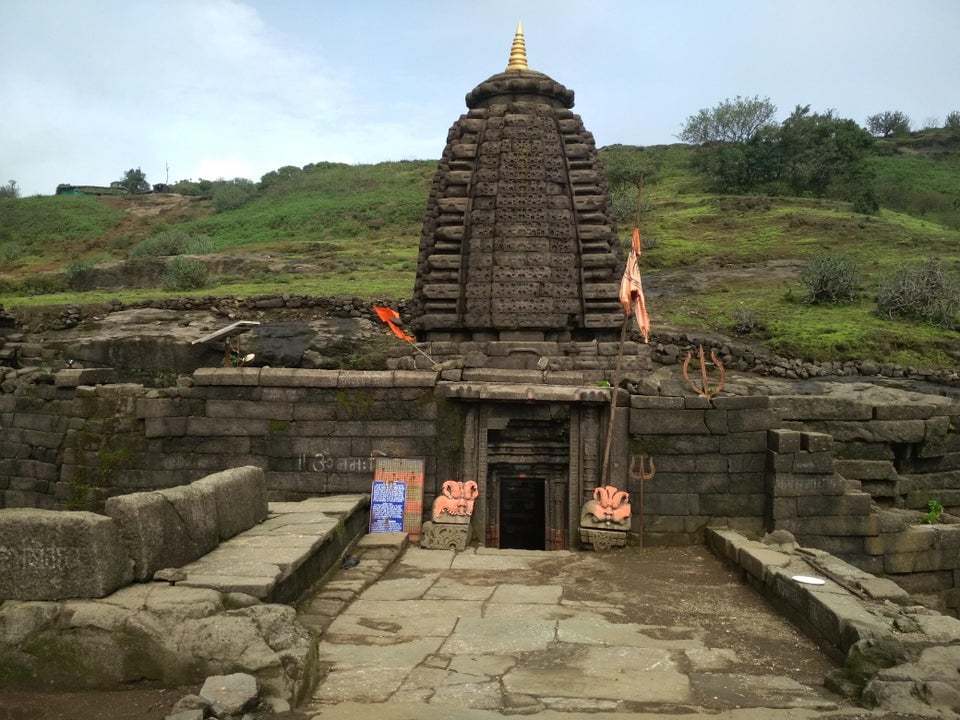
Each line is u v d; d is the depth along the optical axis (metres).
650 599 10.05
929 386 25.02
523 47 18.41
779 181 61.06
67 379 16.58
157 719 5.73
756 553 10.73
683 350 27.50
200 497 8.62
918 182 65.50
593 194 17.14
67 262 58.22
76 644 6.39
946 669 6.45
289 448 14.53
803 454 13.13
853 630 7.32
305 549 8.88
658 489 13.73
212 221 69.00
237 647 6.27
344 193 74.12
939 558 13.22
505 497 18.03
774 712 6.11
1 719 5.80
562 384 15.10
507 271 16.45
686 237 47.66
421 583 10.70
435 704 6.21
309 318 30.58
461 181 17.16
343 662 7.26
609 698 6.46
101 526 6.87
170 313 31.16
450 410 14.41
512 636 8.19
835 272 33.06
